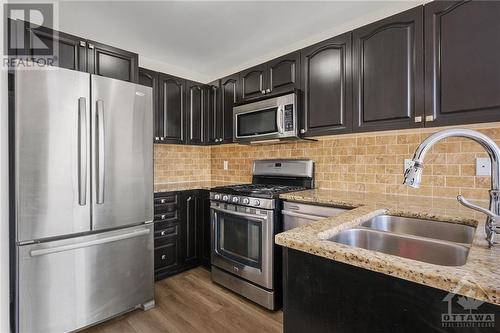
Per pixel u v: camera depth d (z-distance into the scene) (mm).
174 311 2012
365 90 1852
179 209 2682
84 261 1720
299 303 840
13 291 1490
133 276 1958
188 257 2762
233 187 2482
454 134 841
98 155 1752
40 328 1556
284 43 2463
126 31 2215
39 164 1540
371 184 2082
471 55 1442
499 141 1554
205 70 3154
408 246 1063
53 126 1584
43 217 1552
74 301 1679
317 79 2107
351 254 709
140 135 1994
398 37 1704
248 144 2852
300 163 2455
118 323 1854
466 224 1226
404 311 650
